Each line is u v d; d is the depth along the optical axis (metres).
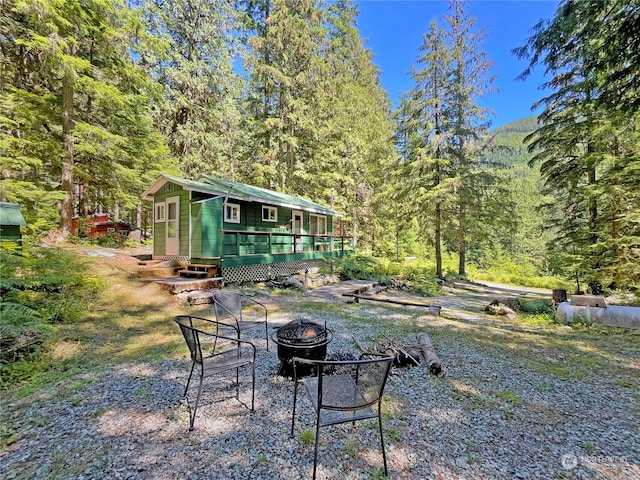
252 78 15.93
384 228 22.16
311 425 2.39
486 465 1.97
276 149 16.09
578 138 9.49
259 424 2.40
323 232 14.97
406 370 3.45
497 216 13.66
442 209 13.94
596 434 2.31
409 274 13.26
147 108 12.76
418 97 13.81
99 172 11.38
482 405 2.71
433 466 1.96
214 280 7.57
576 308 6.17
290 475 1.88
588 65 5.21
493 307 7.38
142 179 12.52
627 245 7.87
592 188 8.48
